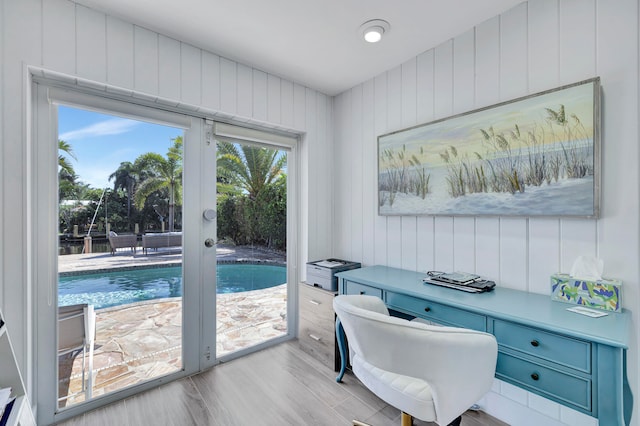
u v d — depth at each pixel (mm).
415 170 2092
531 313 1241
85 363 1713
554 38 1484
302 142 2697
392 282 1823
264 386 1942
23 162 1440
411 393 1165
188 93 1977
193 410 1702
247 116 2258
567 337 1072
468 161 1796
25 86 1444
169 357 2008
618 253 1306
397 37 1893
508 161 1620
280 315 2625
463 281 1648
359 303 1522
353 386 1944
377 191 2406
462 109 1857
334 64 2238
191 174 2115
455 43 1891
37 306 1561
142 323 1914
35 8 1468
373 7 1623
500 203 1659
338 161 2771
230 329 2312
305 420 1624
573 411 1439
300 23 1760
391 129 2299
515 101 1590
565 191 1424
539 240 1547
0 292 1380
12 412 1126
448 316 1457
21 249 1433
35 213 1560
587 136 1356
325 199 2785
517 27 1612
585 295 1330
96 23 1639
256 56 2125
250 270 2430
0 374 1208
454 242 1914
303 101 2604
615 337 991
